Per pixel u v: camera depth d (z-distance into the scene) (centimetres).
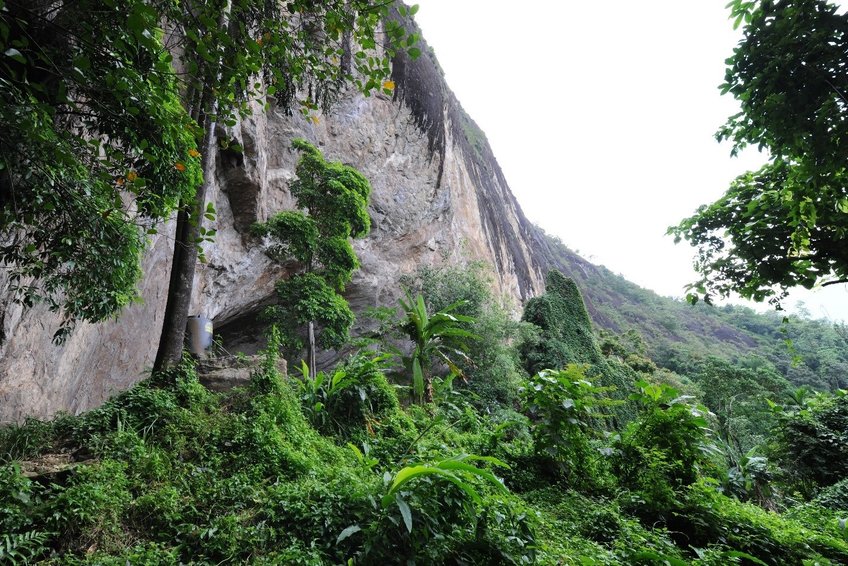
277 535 285
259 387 478
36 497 271
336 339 761
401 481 279
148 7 205
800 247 502
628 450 533
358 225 823
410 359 893
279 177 1074
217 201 883
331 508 300
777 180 571
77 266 299
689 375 3662
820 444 874
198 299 877
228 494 324
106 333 574
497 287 2403
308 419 527
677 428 528
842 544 431
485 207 2719
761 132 383
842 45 311
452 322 894
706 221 596
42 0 227
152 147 285
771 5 330
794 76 332
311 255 779
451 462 299
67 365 486
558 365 1727
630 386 2172
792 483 865
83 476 297
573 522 425
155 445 365
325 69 316
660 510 448
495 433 603
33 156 229
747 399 2097
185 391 437
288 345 747
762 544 416
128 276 348
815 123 329
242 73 275
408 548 267
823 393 1052
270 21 285
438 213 1752
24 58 200
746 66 355
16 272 308
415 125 1652
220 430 401
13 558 228
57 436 371
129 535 272
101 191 275
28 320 401
